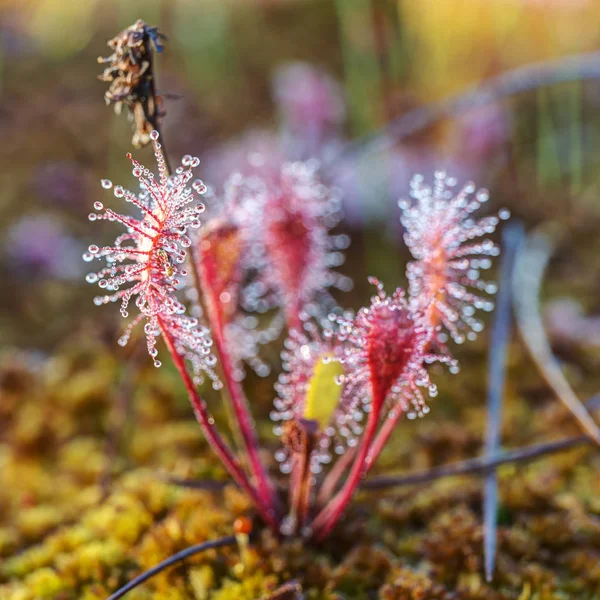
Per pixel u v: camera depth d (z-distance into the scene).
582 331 0.39
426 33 0.51
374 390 0.25
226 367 0.27
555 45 0.51
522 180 0.52
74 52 0.67
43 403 0.35
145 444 0.33
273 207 0.28
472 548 0.28
